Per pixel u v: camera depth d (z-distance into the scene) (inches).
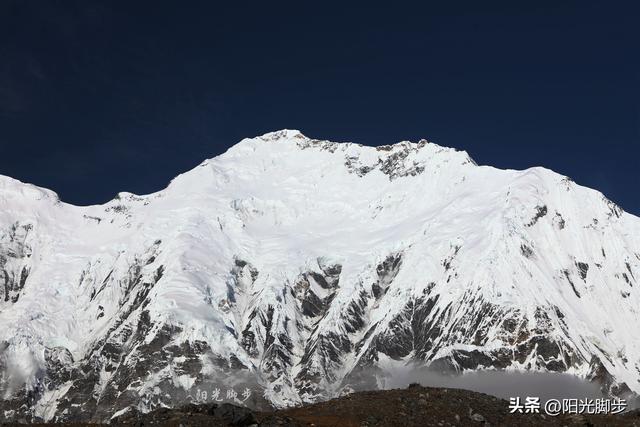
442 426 2842.0
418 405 2979.8
